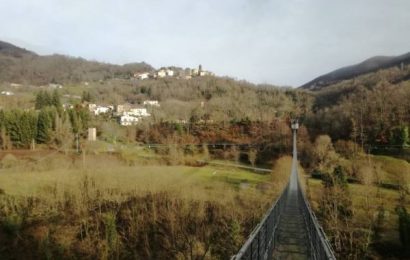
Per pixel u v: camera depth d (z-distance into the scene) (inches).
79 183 2116.1
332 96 5999.0
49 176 2258.9
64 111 3735.2
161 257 1533.0
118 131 3971.5
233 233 1422.2
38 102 4608.8
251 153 3262.8
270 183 2363.4
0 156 2709.2
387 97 3624.5
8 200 1916.8
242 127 4128.9
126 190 2110.0
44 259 1492.4
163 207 1834.4
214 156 3521.2
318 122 4136.3
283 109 5787.4
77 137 3371.1
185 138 3946.9
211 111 5255.9
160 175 2477.9
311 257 436.8
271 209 478.6
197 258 1438.2
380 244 1432.1
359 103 3848.4
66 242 1576.0
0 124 3056.1
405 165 2488.9
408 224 1413.6
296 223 655.1
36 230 1675.7
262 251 337.4
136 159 3041.3
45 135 3216.0
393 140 3021.7
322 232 321.7
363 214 1659.7
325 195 1748.3
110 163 2748.5
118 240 1578.5
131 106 6112.2
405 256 1348.4
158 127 4156.0
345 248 1393.9
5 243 1594.5
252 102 6274.6
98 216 1782.7
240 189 2226.9
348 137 3479.3
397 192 2090.3
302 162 2962.6
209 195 2053.4
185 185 2235.5
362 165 2390.5
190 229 1667.1
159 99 7263.8
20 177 2237.9
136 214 1787.6
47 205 1878.7
